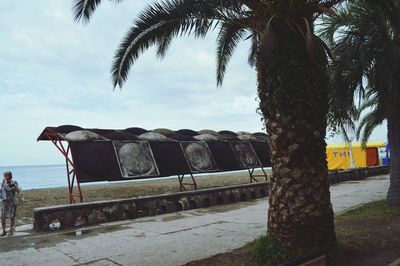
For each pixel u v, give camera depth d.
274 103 5.97
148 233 9.37
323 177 5.94
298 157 5.82
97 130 15.84
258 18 6.34
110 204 11.52
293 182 5.82
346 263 5.77
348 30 10.37
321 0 7.04
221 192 15.14
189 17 7.41
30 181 57.53
